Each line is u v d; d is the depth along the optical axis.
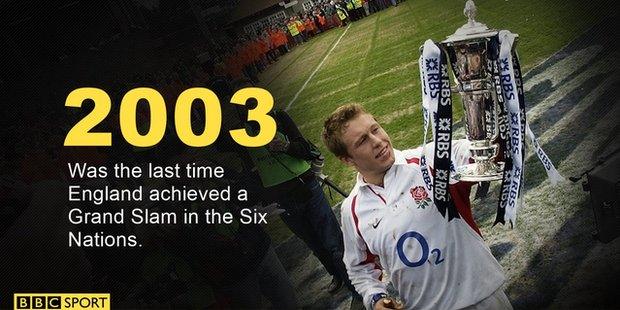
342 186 4.44
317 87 9.42
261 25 23.08
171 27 17.72
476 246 1.46
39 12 14.73
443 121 1.25
